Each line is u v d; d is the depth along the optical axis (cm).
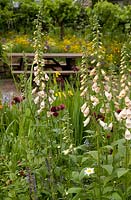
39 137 424
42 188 378
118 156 349
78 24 1728
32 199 360
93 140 439
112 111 362
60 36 1662
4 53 926
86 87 339
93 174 350
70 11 1662
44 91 393
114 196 328
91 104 342
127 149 336
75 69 745
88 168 338
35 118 450
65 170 395
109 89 354
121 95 335
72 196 374
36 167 393
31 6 1711
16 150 446
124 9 1603
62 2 1652
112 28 1534
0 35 1645
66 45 1402
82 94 341
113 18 1537
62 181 384
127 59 337
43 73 378
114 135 374
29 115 494
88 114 352
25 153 405
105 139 380
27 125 503
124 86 336
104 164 350
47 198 378
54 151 420
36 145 430
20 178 394
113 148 354
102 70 340
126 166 337
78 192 335
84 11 1741
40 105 398
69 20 1684
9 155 444
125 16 1521
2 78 1271
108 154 375
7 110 581
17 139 474
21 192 378
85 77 338
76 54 1234
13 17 1717
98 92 344
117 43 1402
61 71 1166
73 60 1239
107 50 1272
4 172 408
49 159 380
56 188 377
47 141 404
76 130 511
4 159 424
